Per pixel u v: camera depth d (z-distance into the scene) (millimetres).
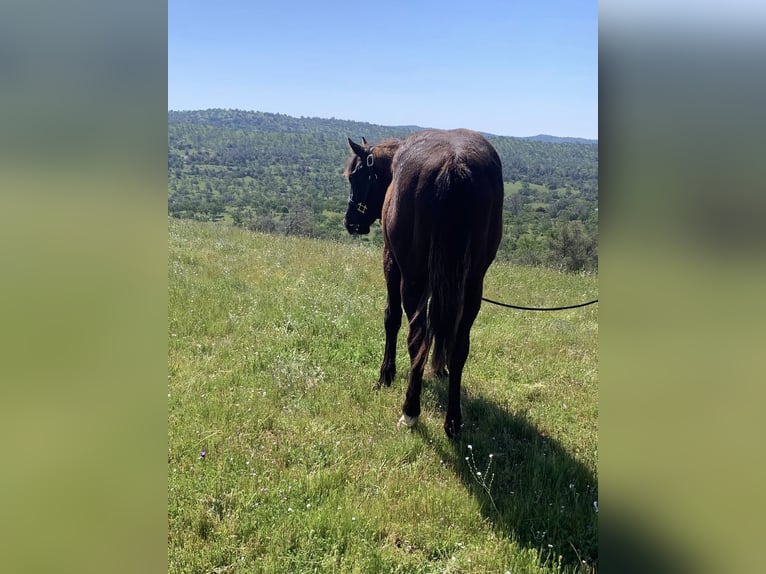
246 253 10453
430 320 3699
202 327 6148
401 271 4289
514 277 10391
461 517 3215
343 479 3572
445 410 4688
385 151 5699
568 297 8867
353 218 6035
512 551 2947
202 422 4121
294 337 6027
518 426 4418
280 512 3189
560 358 6027
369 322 6645
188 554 2818
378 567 2801
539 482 3582
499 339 6430
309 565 2812
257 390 4750
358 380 5148
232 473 3508
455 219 3547
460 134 4141
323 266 9578
